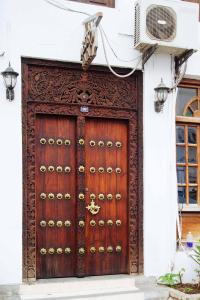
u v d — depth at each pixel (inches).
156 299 227.3
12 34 230.4
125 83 254.8
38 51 234.4
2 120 225.8
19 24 231.8
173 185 257.3
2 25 229.1
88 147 250.1
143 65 254.5
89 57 220.7
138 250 250.2
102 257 248.4
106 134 254.1
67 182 244.8
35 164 236.5
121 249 251.8
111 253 250.1
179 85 275.9
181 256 256.2
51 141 243.0
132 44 253.8
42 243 237.9
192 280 256.1
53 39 237.5
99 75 250.1
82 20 243.4
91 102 247.4
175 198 257.4
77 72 245.6
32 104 236.5
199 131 278.2
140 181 252.5
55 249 239.9
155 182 253.8
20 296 218.4
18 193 226.5
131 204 251.8
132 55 253.3
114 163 254.2
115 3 255.1
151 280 246.1
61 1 240.5
